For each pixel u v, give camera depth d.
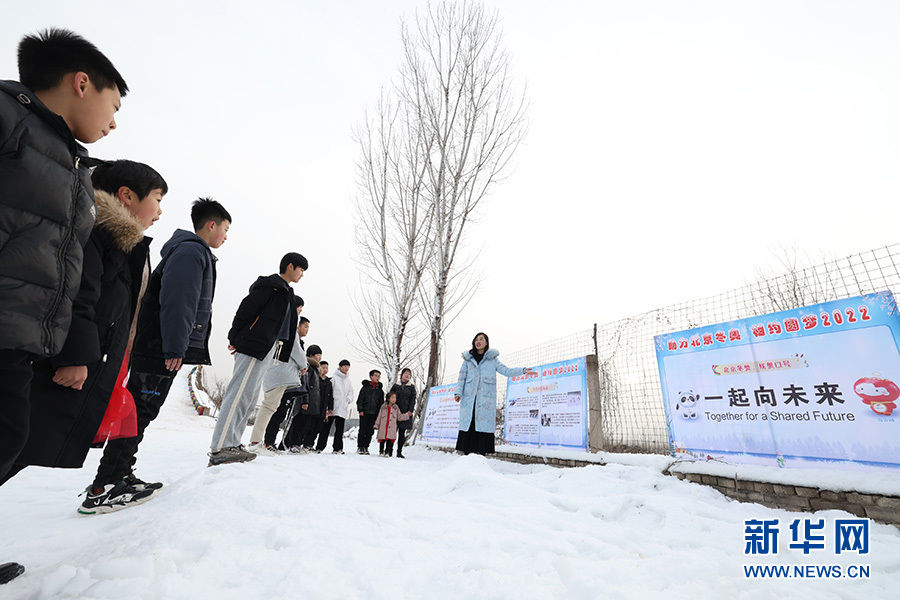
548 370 6.53
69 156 1.13
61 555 1.56
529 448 6.36
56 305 1.08
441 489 3.10
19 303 1.00
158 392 2.56
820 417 3.22
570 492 3.44
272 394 5.32
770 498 3.19
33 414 1.30
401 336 11.70
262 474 3.21
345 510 2.17
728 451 3.73
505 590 1.26
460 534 1.86
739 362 3.79
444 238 11.70
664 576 1.44
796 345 3.44
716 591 1.31
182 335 2.46
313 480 3.16
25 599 1.15
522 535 1.87
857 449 2.99
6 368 1.03
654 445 4.50
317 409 7.13
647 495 2.76
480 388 6.34
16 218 1.00
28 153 1.03
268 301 4.06
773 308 3.74
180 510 2.06
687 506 2.60
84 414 1.42
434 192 12.26
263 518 1.94
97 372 1.48
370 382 7.96
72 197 1.14
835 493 2.86
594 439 5.44
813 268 3.51
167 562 1.31
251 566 1.39
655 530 2.24
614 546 1.76
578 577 1.37
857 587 1.51
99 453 5.54
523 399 6.97
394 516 2.11
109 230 1.51
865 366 3.04
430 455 8.40
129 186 1.89
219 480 2.88
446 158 12.24
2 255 0.97
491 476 3.15
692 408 4.10
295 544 1.60
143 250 1.85
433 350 10.93
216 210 3.20
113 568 1.23
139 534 1.69
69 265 1.12
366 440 7.78
